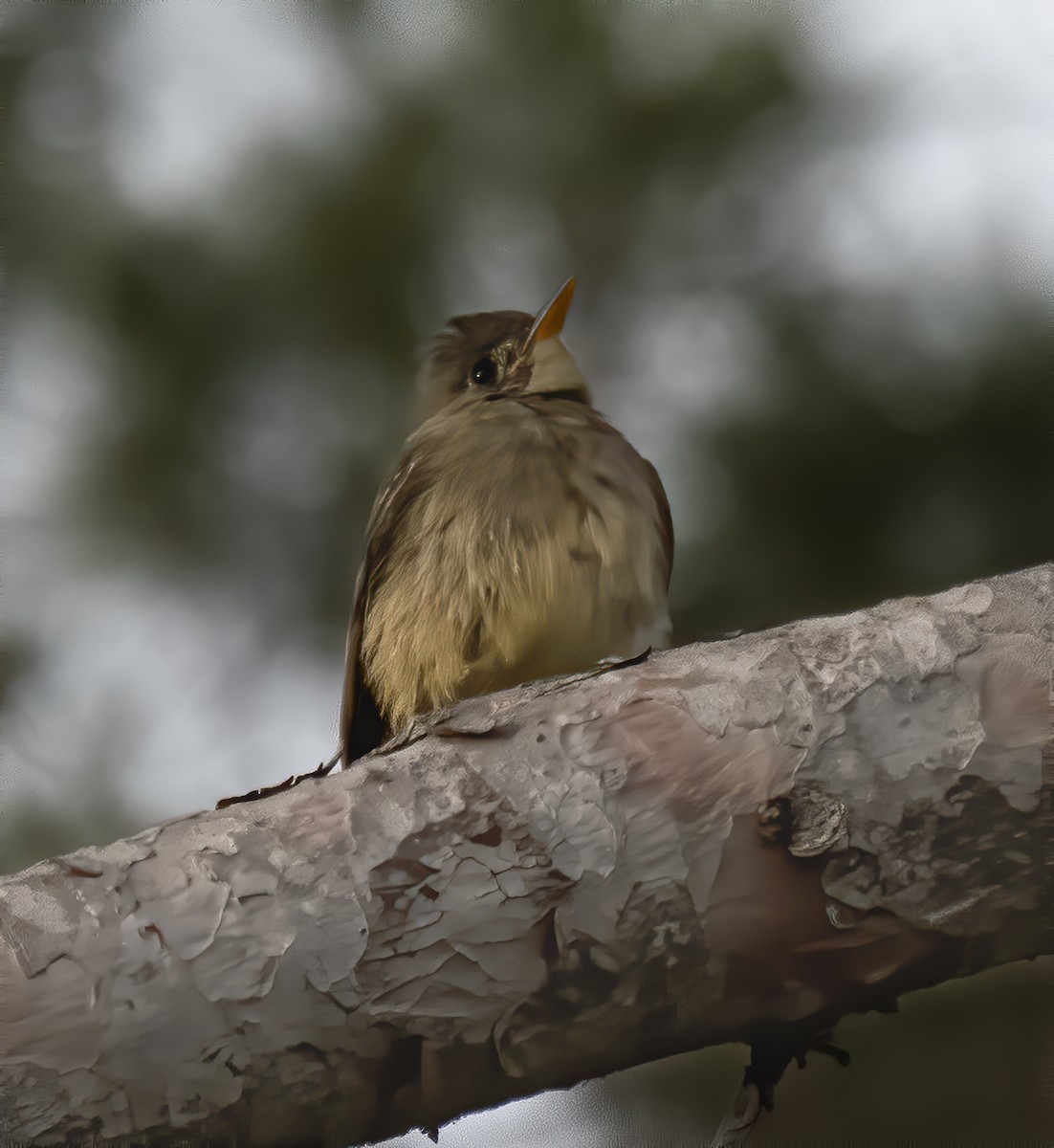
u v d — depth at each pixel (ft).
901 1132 22.25
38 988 13.65
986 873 14.20
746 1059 23.12
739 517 29.66
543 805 14.47
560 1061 14.49
